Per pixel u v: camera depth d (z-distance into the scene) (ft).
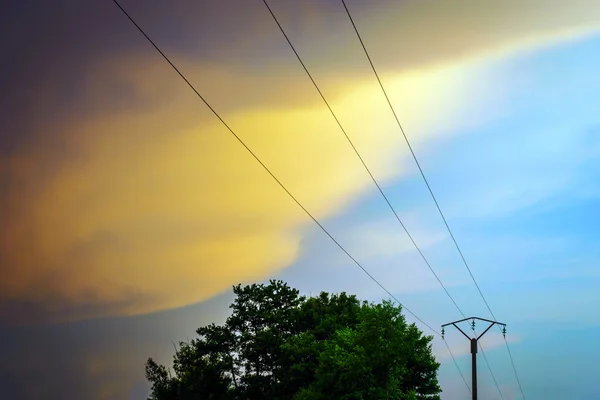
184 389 324.39
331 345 264.31
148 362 360.07
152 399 351.25
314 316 316.19
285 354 299.99
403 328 237.66
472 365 232.94
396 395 235.20
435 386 279.08
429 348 283.79
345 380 237.45
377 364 229.45
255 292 336.90
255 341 316.19
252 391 310.24
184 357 339.16
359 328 244.63
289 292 338.54
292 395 291.99
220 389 317.63
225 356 327.67
